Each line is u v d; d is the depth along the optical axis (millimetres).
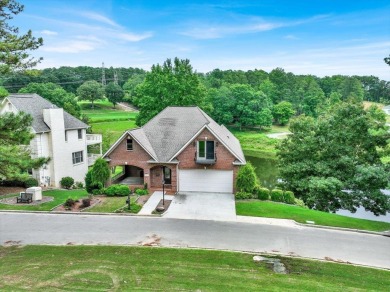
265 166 51750
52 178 32406
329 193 25625
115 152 27969
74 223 20078
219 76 148250
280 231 19391
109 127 65250
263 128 86562
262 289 12180
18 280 12141
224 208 23484
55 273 12898
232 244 17156
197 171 27750
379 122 26969
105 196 26188
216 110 80250
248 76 137750
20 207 23016
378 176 22297
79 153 36250
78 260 14430
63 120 33375
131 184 29000
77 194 27766
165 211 22562
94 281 12250
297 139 30266
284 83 117812
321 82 143375
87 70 180875
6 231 18625
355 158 27188
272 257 15617
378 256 16359
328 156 28375
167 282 12422
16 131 15094
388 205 24266
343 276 13859
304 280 13195
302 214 22656
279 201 26000
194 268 13914
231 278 13070
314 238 18484
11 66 13992
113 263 14148
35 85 65125
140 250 15922
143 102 50750
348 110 27500
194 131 29859
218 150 27312
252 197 26516
